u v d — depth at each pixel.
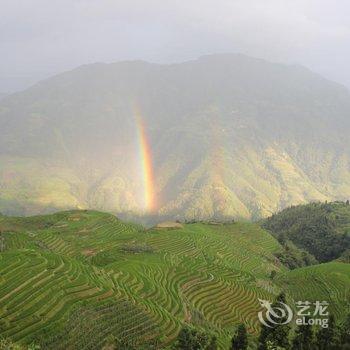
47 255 87.94
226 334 81.44
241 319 93.56
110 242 152.50
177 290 97.75
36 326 61.34
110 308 71.00
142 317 71.69
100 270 91.06
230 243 174.62
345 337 64.44
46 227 178.50
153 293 89.25
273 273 141.38
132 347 62.94
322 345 64.50
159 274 105.06
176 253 142.75
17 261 80.75
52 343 58.59
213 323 87.38
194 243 158.62
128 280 92.44
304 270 144.62
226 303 100.06
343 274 134.00
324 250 199.88
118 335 65.25
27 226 179.50
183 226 188.38
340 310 107.44
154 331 69.44
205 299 99.25
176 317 79.25
